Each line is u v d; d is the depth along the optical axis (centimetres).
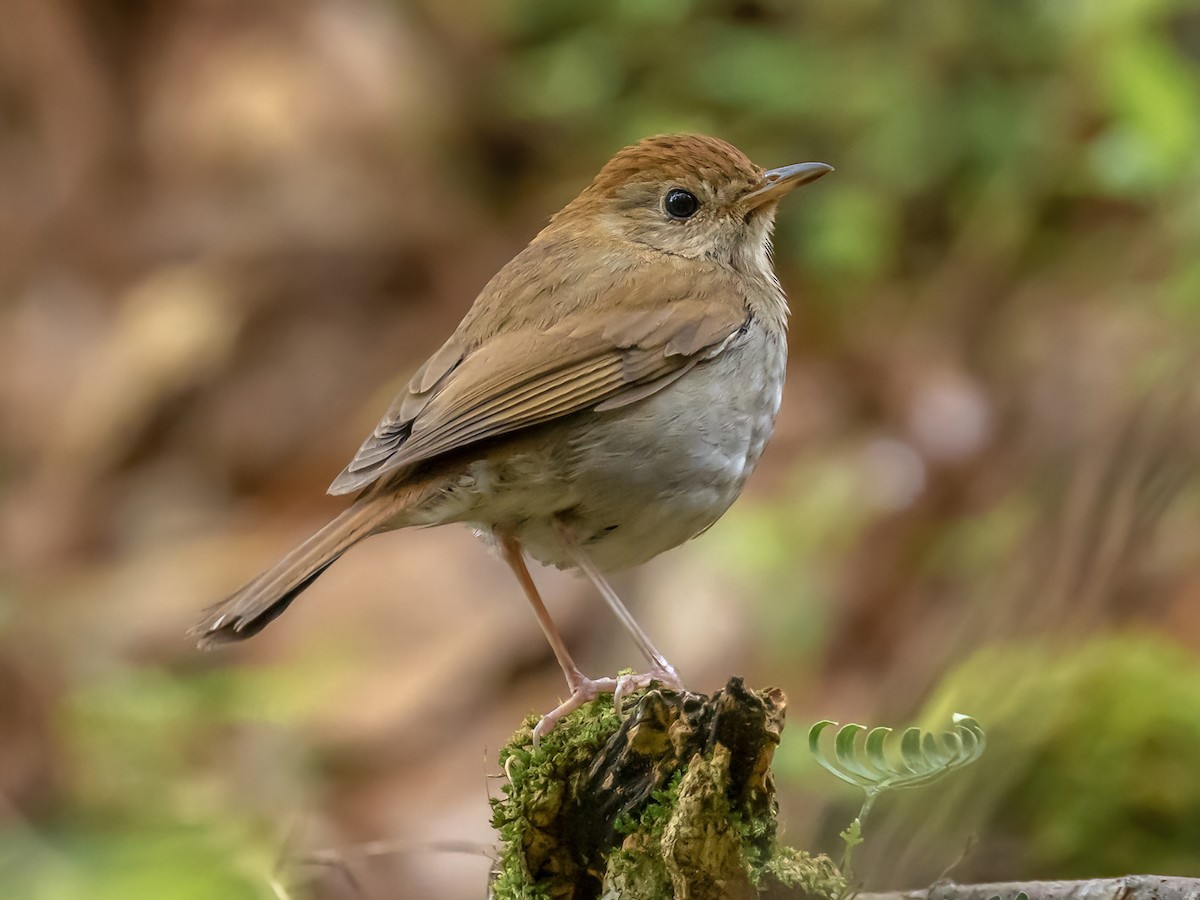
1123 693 854
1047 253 1367
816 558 1192
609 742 623
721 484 807
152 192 1677
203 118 1681
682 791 584
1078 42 1356
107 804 1072
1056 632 909
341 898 1038
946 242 1398
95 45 1738
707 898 588
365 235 1597
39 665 1291
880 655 1130
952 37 1396
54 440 1561
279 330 1570
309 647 1244
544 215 1567
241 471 1515
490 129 1642
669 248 869
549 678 1180
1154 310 1227
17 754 1198
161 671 1290
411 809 1107
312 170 1641
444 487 770
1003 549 1053
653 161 877
